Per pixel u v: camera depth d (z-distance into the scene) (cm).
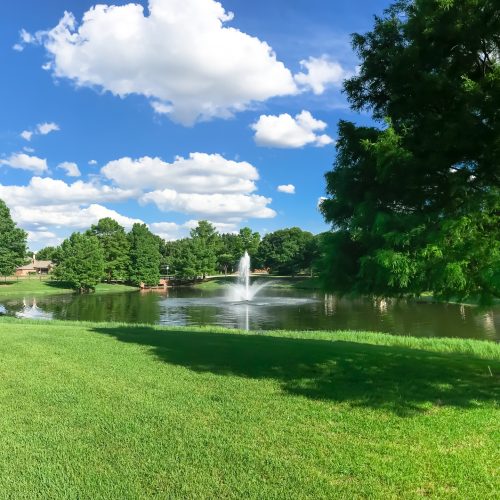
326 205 881
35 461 527
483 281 683
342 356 1089
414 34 817
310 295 6394
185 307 4819
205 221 12562
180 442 578
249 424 640
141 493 463
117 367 952
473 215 715
